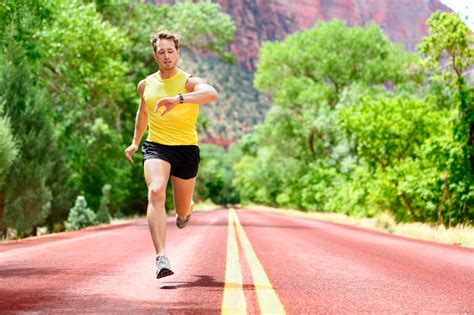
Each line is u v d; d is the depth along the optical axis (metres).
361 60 54.03
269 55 58.66
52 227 20.84
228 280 5.60
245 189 119.06
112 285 5.20
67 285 5.18
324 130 44.38
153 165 5.52
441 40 19.72
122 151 33.81
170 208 49.50
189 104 5.60
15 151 14.53
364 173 27.25
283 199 63.97
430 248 10.90
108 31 29.64
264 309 3.95
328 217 36.03
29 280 5.51
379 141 25.64
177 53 5.63
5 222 16.39
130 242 11.46
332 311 4.00
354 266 7.21
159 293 4.74
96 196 32.62
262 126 61.50
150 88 5.68
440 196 20.30
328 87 53.06
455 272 6.75
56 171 20.89
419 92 47.19
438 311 4.08
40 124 17.66
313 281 5.68
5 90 17.31
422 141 25.38
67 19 26.39
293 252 9.23
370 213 28.53
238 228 18.20
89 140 30.78
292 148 59.47
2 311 3.85
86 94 31.12
